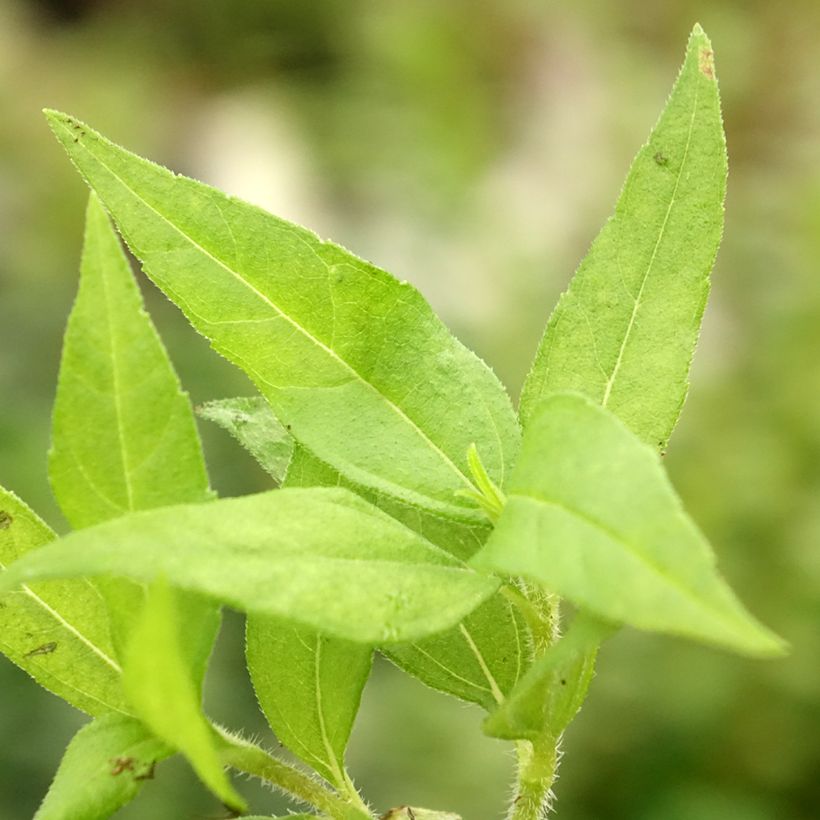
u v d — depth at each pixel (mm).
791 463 1599
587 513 429
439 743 1538
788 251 1840
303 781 491
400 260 2439
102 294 458
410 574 453
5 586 434
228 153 3371
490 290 2176
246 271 502
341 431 502
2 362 2035
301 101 3535
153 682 428
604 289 511
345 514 455
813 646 1512
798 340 1693
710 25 2529
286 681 496
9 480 1680
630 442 432
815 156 2234
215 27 3838
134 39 3801
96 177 498
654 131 514
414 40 2852
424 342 506
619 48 2764
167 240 500
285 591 444
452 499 499
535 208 2516
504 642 516
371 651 497
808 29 2457
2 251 2443
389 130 2787
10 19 3791
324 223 2871
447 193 2574
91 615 502
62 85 3318
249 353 503
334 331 504
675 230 511
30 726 1505
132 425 458
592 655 479
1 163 2781
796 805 1495
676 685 1513
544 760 488
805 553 1533
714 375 1737
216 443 1750
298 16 3773
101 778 462
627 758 1527
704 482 1617
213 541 444
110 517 457
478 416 504
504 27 2863
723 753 1522
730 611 407
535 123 2754
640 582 416
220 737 486
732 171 2363
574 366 509
